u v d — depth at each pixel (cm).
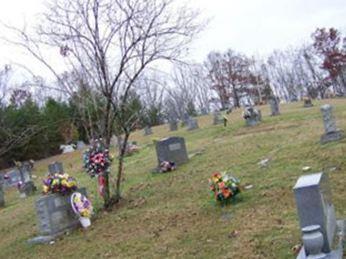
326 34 7150
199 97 7794
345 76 7138
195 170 1712
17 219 1748
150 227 1147
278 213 986
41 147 4750
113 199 1459
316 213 643
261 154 1678
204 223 1062
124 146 1500
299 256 652
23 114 4222
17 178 3369
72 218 1351
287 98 8638
